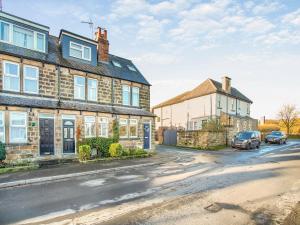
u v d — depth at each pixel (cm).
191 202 753
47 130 1628
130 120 2206
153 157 1922
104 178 1143
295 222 594
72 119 1772
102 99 2038
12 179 1055
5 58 1496
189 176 1170
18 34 1619
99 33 2205
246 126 3866
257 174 1188
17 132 1498
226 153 2266
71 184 1020
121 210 689
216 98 3494
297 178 1088
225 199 782
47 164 1504
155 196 827
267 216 635
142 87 2405
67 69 1808
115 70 2238
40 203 761
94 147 1778
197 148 2784
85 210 694
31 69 1630
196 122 3769
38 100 1622
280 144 3416
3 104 1414
